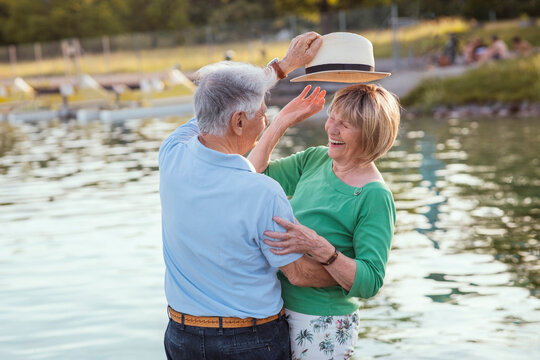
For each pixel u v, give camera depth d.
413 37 25.36
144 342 4.03
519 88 17.38
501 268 5.12
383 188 2.41
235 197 2.15
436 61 23.48
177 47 32.31
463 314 4.30
